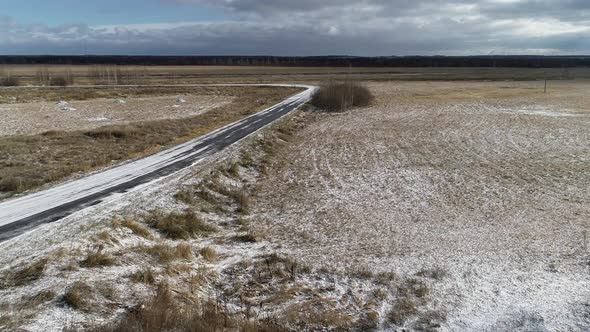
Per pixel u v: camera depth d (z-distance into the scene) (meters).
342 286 11.26
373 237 15.45
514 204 19.53
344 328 9.16
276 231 15.98
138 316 8.29
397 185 22.72
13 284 9.40
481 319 9.63
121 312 8.73
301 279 11.59
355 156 29.36
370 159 28.50
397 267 12.62
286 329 8.87
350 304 10.34
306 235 15.53
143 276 10.19
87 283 9.45
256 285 11.07
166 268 11.11
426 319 9.58
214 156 24.50
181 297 9.66
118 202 15.72
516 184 22.66
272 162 27.20
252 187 21.98
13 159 22.22
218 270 11.72
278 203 19.64
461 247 14.45
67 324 7.98
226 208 18.44
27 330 7.66
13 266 10.23
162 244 13.01
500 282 11.64
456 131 38.12
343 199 20.36
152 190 17.56
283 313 9.58
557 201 19.89
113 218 14.06
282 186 22.45
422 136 36.09
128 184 18.28
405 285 11.34
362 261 13.08
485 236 15.56
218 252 13.26
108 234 12.73
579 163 26.91
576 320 9.55
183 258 12.17
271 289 10.94
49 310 8.39
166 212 15.84
